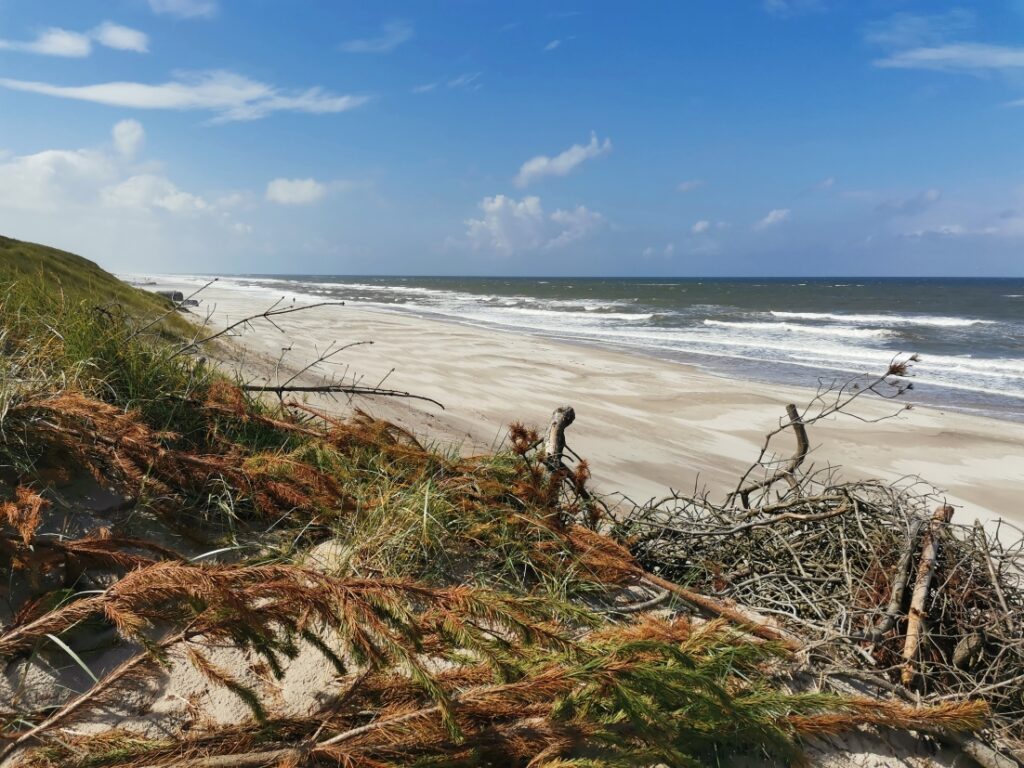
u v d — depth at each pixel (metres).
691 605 3.14
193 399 3.67
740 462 9.55
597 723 2.00
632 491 7.74
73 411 2.90
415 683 2.12
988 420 13.09
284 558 2.87
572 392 13.76
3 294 4.04
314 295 54.62
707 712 2.06
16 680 2.11
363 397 8.38
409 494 3.28
